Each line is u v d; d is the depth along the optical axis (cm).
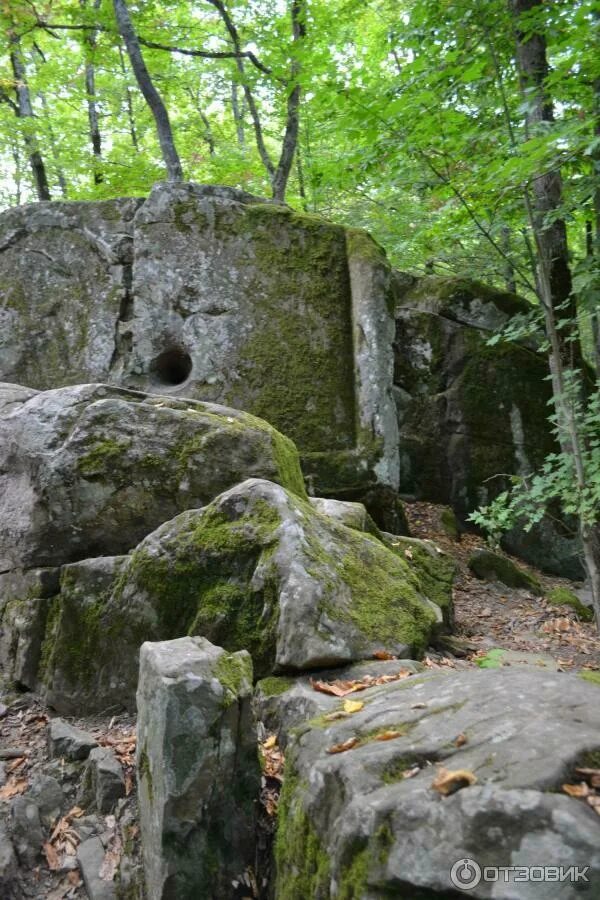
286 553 332
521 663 416
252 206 680
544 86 540
